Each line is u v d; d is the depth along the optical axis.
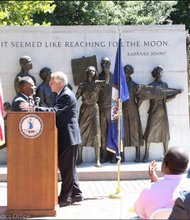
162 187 5.30
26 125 7.00
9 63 11.38
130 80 11.35
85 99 11.03
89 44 11.51
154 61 11.62
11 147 7.01
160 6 22.91
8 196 7.01
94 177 10.23
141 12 23.27
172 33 11.66
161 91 11.31
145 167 10.62
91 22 23.41
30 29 11.42
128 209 5.77
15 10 17.22
